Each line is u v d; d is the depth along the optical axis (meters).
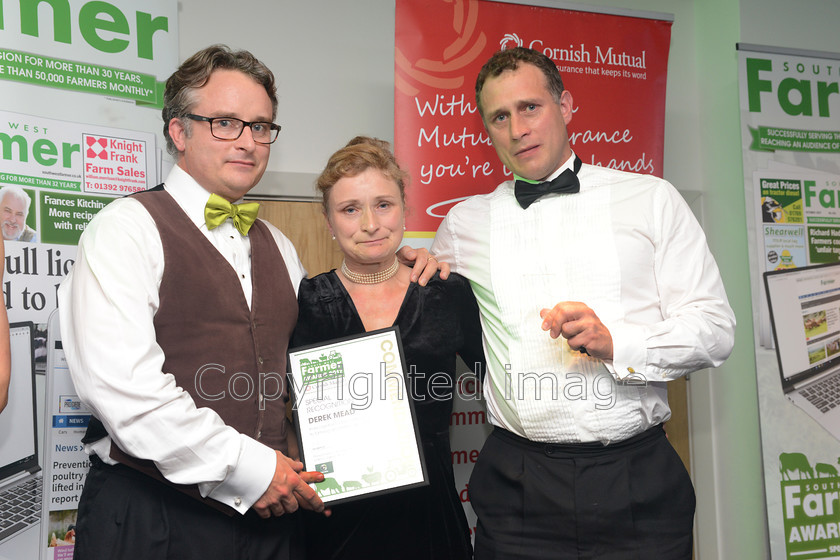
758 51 2.87
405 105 2.59
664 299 1.82
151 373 1.50
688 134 3.19
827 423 2.85
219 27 2.69
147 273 1.58
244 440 1.55
